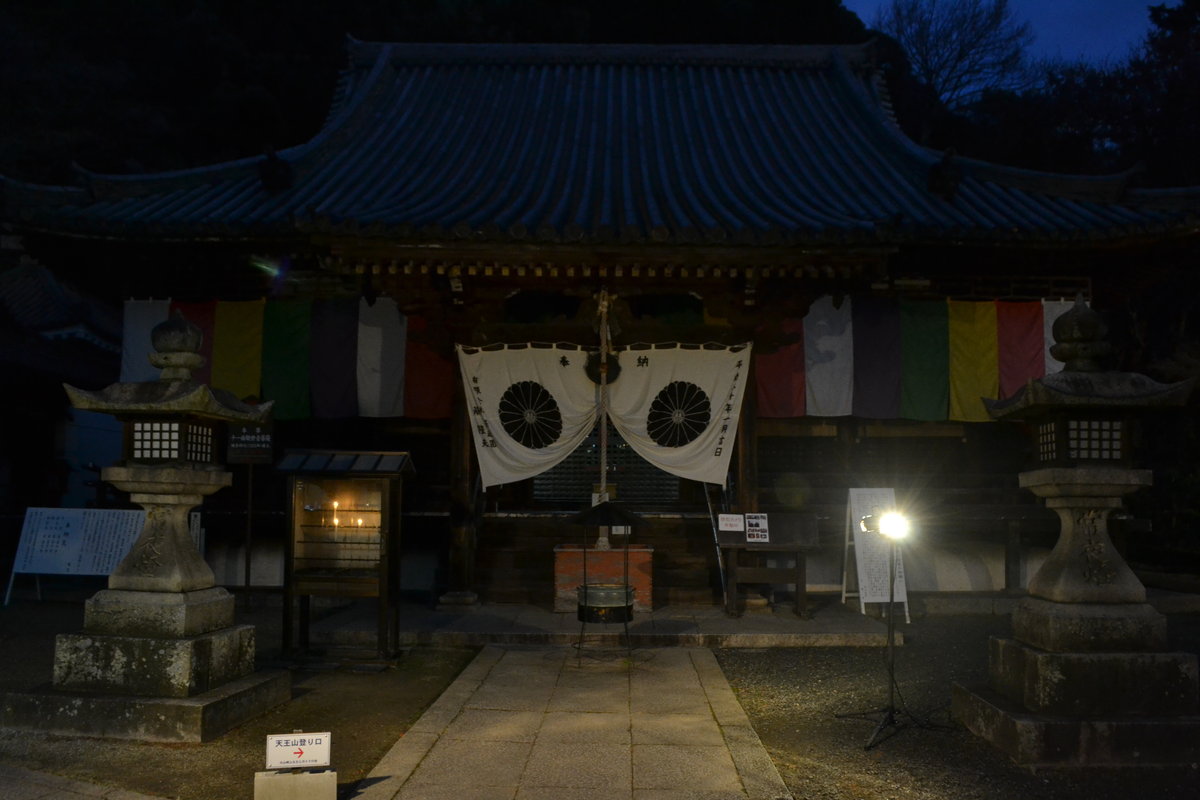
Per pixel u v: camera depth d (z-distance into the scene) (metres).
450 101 15.24
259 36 33.28
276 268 11.87
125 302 11.76
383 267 9.54
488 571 10.86
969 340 11.41
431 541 11.74
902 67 35.72
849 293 10.30
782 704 6.59
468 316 10.15
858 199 11.47
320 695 6.73
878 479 12.03
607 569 9.79
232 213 11.06
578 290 10.12
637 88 15.95
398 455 7.98
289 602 7.88
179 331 6.11
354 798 4.49
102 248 11.47
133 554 5.95
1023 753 5.05
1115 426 5.62
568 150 13.28
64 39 33.19
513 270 9.68
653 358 10.12
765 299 10.11
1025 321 11.48
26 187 11.02
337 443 11.89
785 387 11.17
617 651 8.31
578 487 13.39
